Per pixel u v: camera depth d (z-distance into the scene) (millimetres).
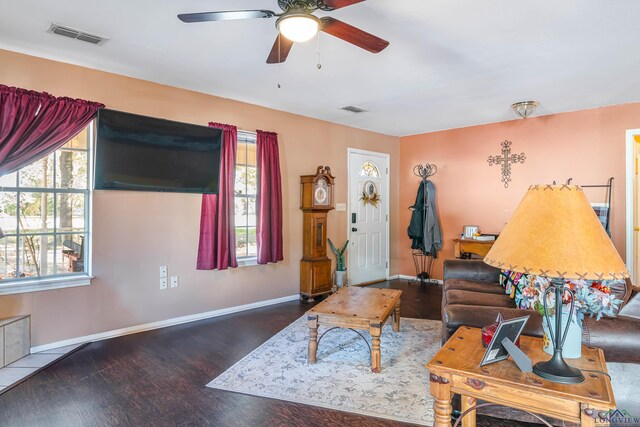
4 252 3039
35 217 3166
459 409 2035
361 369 2773
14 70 2949
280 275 4746
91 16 2461
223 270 4203
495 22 2510
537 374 1392
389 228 6250
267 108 4598
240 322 3914
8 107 2832
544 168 4965
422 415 2182
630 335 1775
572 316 1452
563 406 1271
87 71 3287
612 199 4477
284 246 4789
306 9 1905
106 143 3293
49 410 2223
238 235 4441
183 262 3898
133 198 3572
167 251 3789
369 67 3316
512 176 5227
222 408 2256
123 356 3016
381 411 2221
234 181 4164
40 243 3191
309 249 4902
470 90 3941
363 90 3961
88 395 2400
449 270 3902
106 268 3416
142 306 3629
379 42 2211
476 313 2104
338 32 2104
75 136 3273
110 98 3412
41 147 2998
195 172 3850
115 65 3270
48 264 3227
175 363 2889
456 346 1697
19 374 2678
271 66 3307
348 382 2576
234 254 4109
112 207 3453
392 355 3031
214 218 3977
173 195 3828
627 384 1781
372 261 5996
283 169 4777
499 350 1513
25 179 3109
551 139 4914
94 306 3354
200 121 4000
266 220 4387
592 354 1587
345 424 2104
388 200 6238
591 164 4617
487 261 1482
